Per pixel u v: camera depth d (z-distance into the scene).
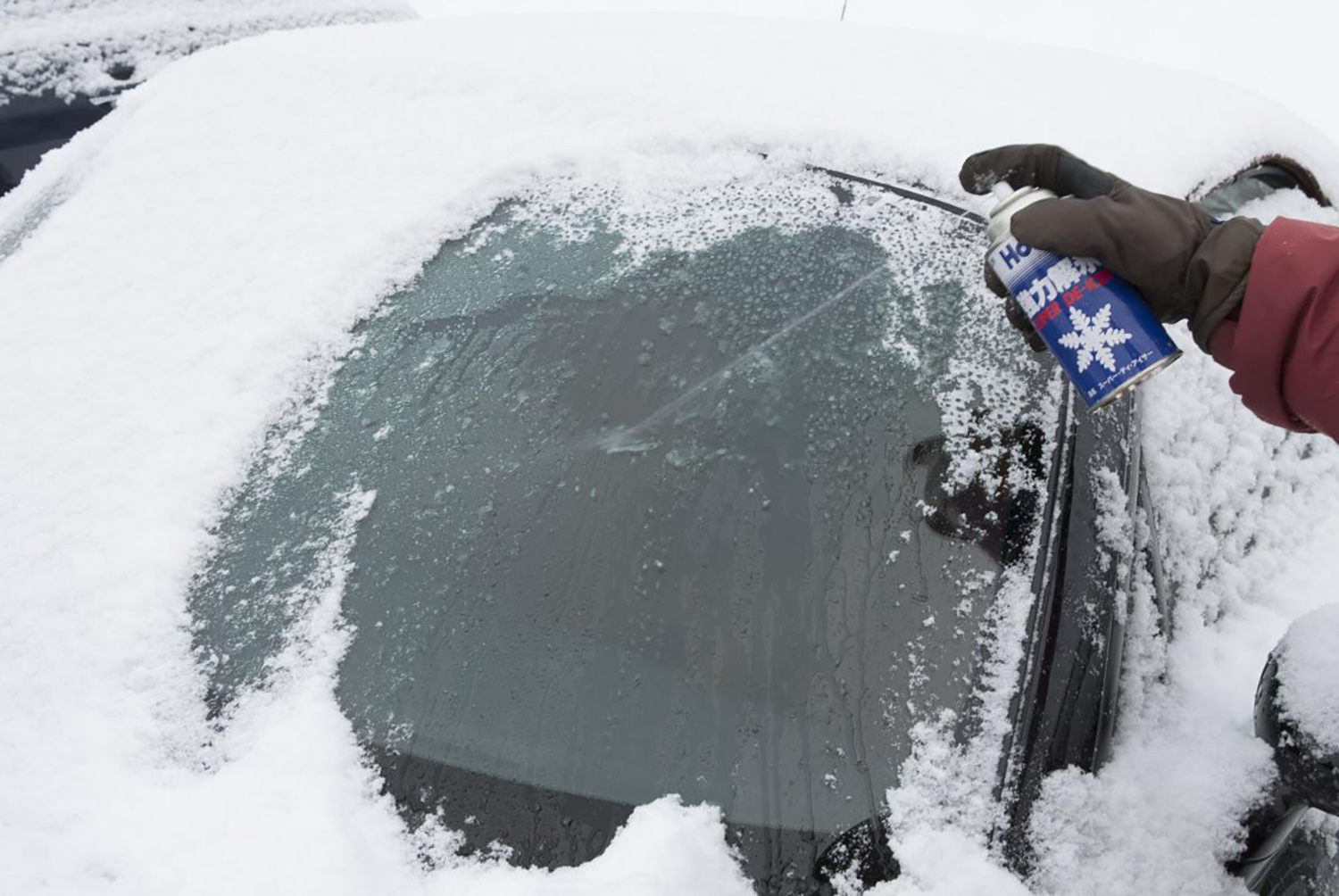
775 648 1.09
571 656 1.13
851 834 1.00
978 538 1.13
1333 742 0.92
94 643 1.24
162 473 1.42
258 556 1.31
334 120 1.92
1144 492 1.27
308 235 1.71
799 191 1.51
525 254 1.57
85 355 1.63
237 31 3.46
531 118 1.77
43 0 3.18
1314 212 1.82
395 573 1.23
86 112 3.11
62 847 1.05
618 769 1.06
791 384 1.26
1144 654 1.20
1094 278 1.05
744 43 1.84
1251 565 1.50
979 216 1.40
